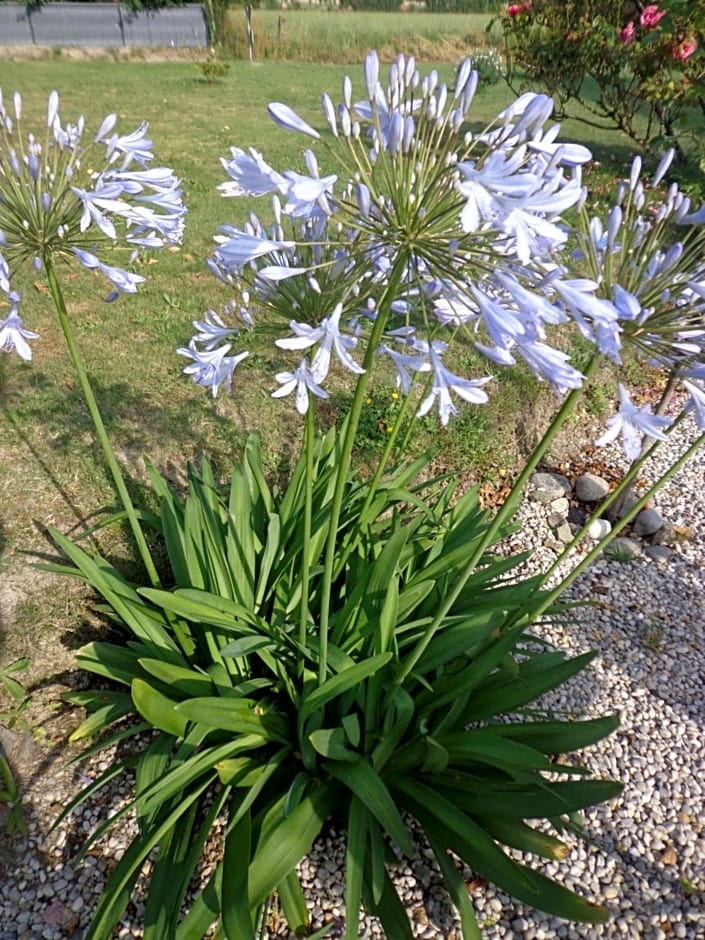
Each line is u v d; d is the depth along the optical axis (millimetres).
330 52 21250
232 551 2795
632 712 3256
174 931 2053
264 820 2242
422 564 3086
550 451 4883
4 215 1871
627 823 2789
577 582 3984
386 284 1886
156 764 2305
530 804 2227
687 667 3504
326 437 3314
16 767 2787
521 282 1688
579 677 3402
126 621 2680
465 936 2059
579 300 1430
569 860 2648
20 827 2600
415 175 1525
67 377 4617
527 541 4242
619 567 4129
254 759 2428
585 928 2453
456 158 1501
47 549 3455
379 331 1715
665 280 1639
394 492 3041
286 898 2188
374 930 2436
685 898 2562
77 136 1920
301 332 1626
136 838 2277
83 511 3674
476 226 1407
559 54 8039
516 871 2014
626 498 4441
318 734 2195
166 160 9398
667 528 4387
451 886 2182
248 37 20750
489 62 14383
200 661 2840
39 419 4195
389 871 2574
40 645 3135
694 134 7562
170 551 2951
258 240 1637
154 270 6207
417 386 4598
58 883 2488
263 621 2613
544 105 1461
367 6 35375
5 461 3877
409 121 1480
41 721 2959
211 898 2104
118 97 13992
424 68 18219
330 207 1596
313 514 2980
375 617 2574
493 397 4723
